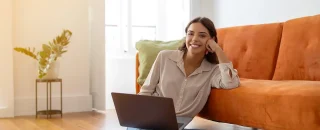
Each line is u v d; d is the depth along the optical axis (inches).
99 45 156.4
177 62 88.4
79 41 158.4
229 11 160.4
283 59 100.9
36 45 150.3
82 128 119.4
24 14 147.9
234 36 116.6
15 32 146.8
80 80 159.8
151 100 71.4
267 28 109.3
